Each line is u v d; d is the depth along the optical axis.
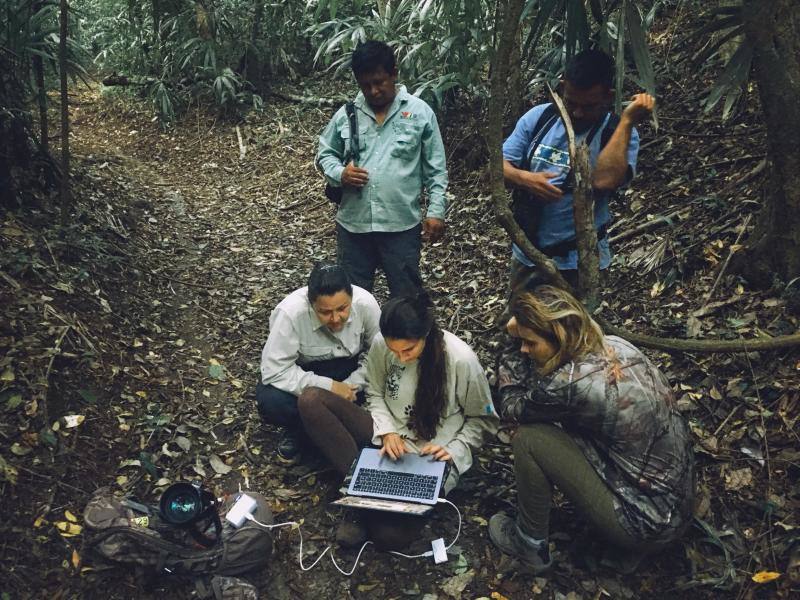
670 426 2.15
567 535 2.57
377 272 4.68
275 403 2.89
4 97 4.29
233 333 4.00
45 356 3.08
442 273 4.49
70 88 9.63
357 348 3.00
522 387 2.36
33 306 3.37
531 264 2.85
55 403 2.96
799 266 3.08
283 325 2.83
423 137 3.25
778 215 3.06
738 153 4.11
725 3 4.96
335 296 2.60
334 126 3.30
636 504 2.16
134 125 8.45
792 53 2.78
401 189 3.20
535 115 2.74
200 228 5.65
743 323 3.08
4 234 3.85
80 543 2.44
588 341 2.13
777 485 2.53
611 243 3.99
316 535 2.65
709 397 2.90
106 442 2.92
